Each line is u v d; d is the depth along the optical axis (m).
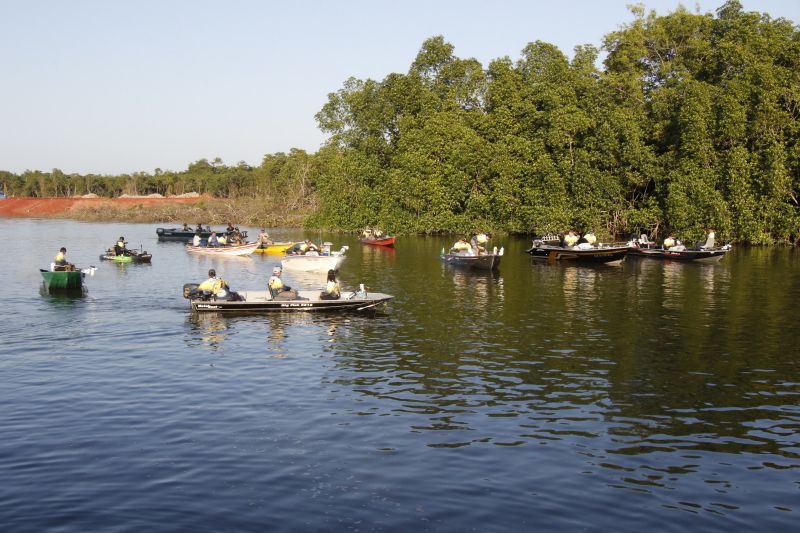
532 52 71.31
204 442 12.83
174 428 13.55
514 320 24.34
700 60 61.78
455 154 66.31
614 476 11.49
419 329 22.84
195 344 20.66
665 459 12.20
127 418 14.11
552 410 14.73
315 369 17.91
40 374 17.33
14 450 12.37
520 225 64.19
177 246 56.56
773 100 52.19
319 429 13.54
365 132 80.75
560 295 30.02
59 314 25.28
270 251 50.81
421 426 13.73
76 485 10.97
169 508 10.23
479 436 13.20
